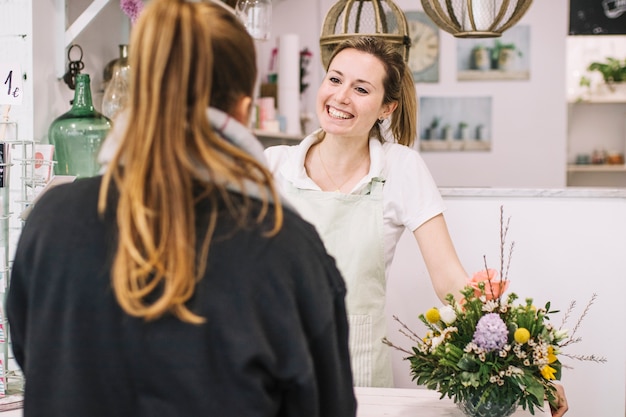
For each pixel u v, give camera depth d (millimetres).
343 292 1189
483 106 5848
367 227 2336
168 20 1061
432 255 2301
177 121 1057
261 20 2748
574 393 2883
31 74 2434
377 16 2551
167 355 1069
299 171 2375
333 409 1187
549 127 5809
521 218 2865
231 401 1081
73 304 1087
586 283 2848
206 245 1076
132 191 1049
